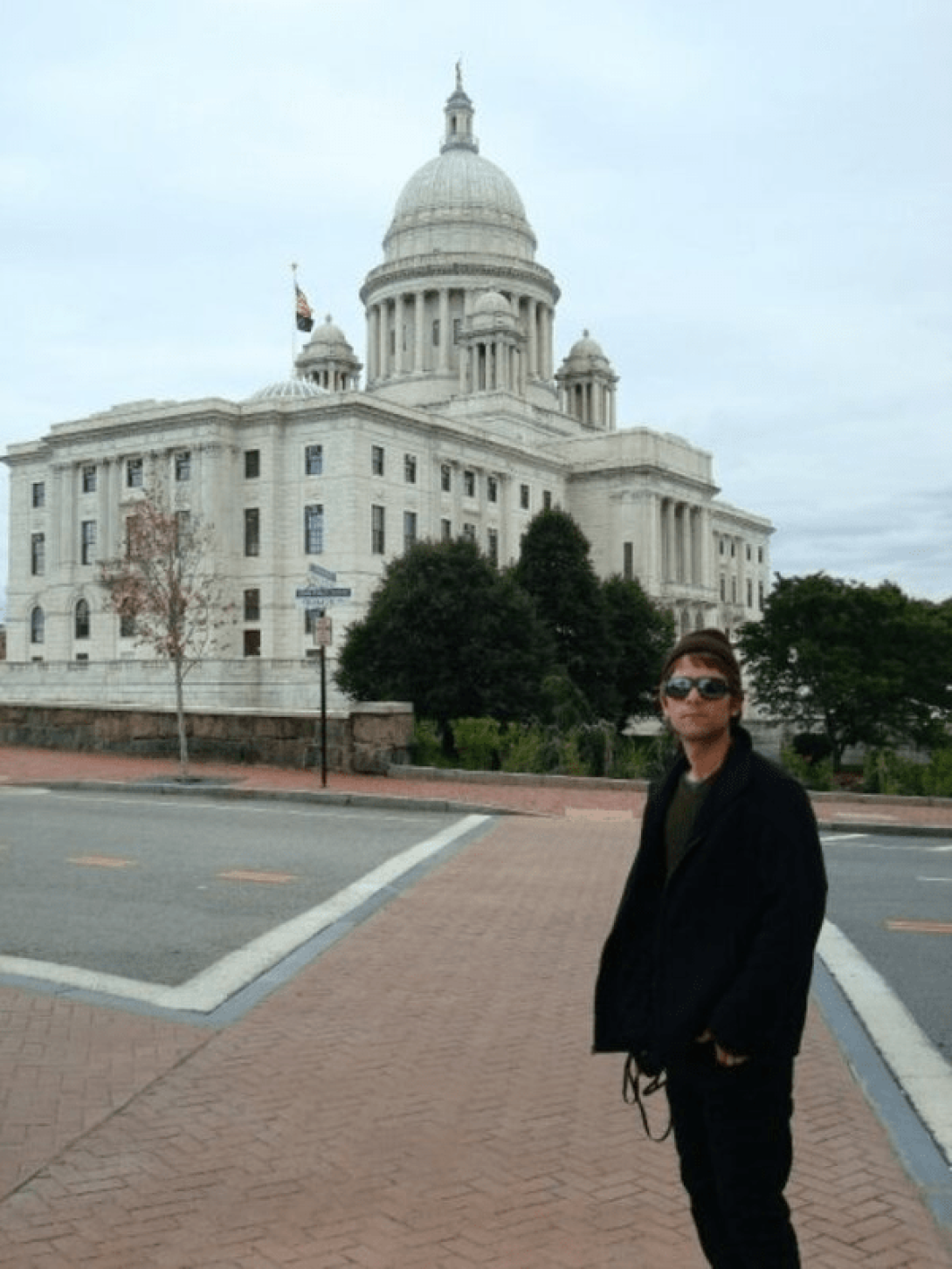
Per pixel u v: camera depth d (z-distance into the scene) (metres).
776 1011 4.07
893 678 60.19
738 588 142.62
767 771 4.36
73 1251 5.38
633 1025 4.47
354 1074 7.89
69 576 93.31
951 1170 6.38
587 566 70.94
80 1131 6.80
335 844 18.81
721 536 139.50
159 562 48.00
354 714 28.98
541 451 110.19
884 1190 6.16
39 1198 5.91
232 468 87.75
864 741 63.34
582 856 17.94
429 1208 5.86
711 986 4.20
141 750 31.95
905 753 64.25
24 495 99.25
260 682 73.19
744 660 66.25
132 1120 6.98
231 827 20.59
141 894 14.28
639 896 4.57
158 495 69.81
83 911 13.28
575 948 11.84
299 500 86.62
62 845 18.28
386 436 88.62
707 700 4.40
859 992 10.21
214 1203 5.88
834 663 60.41
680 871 4.34
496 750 35.38
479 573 54.06
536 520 71.38
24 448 99.25
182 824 20.94
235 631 86.69
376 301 129.50
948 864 18.27
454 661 52.25
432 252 126.19
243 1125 6.93
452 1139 6.77
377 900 14.16
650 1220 5.75
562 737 35.56
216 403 85.94
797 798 4.28
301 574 86.12
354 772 28.95
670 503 117.19
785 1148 4.25
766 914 4.17
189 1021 9.08
